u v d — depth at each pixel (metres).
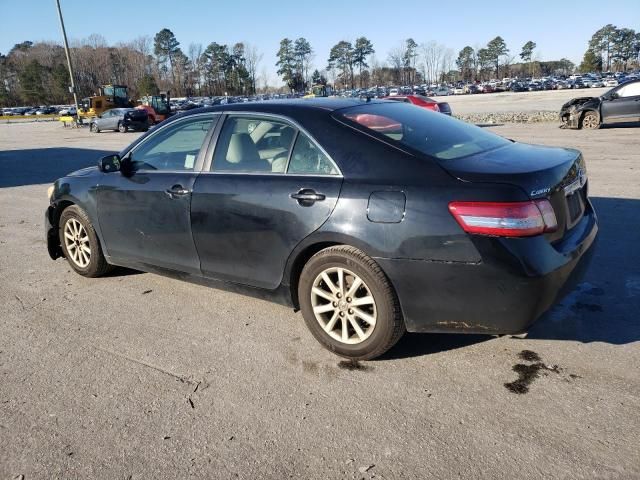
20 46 123.12
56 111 78.00
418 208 2.95
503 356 3.34
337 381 3.17
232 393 3.09
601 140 13.87
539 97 44.97
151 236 4.28
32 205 9.12
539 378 3.07
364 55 118.25
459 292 2.92
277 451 2.59
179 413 2.92
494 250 2.80
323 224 3.24
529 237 2.83
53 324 4.12
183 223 4.01
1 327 4.11
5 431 2.82
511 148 3.53
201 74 113.25
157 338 3.82
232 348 3.62
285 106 3.73
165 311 4.28
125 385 3.22
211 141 3.98
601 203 6.95
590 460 2.41
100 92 43.66
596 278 4.47
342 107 3.69
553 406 2.81
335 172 3.29
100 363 3.50
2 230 7.30
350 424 2.76
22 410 3.00
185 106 50.91
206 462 2.53
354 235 3.12
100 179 4.67
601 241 5.42
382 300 3.12
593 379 3.04
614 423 2.65
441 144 3.36
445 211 2.89
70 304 4.51
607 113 16.59
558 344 3.44
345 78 119.62
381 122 3.50
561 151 3.56
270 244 3.54
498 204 2.79
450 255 2.88
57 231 5.33
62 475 2.48
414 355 3.41
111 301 4.54
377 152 3.22
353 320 3.30
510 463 2.42
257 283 3.73
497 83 85.94
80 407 3.01
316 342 3.66
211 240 3.86
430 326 3.08
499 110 28.78
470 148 3.41
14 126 47.09
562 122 18.03
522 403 2.85
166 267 4.30
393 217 3.01
